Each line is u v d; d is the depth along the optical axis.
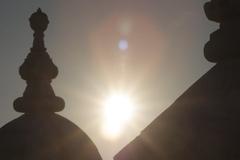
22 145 12.69
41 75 13.64
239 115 6.69
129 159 7.46
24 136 12.82
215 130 6.74
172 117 7.30
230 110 6.79
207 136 6.77
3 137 12.94
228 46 7.27
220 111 6.86
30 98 13.45
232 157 6.49
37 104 13.37
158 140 7.24
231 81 7.04
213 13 7.56
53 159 12.63
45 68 13.70
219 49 7.35
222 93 7.02
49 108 13.44
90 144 13.45
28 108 13.41
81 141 13.30
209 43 7.51
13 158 12.56
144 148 7.38
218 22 7.60
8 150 12.68
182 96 7.45
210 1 7.72
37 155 12.58
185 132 7.00
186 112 7.20
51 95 13.55
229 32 7.35
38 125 13.07
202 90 7.27
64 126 13.32
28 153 12.58
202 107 7.08
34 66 13.62
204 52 7.58
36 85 13.59
